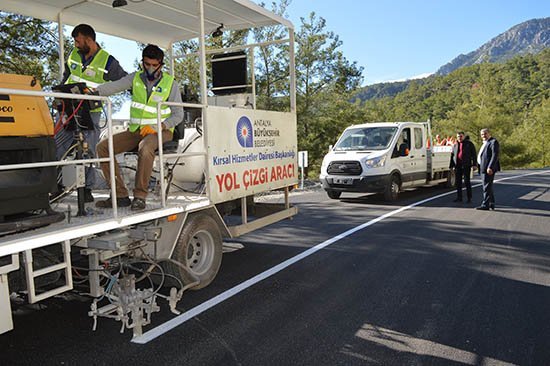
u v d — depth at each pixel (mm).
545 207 11266
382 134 12969
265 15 6395
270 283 5414
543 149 52688
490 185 10789
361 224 9141
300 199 13156
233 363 3467
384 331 4035
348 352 3643
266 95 22188
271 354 3611
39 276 3549
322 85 24969
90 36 5273
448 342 3805
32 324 4277
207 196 5086
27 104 3449
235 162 5617
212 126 5145
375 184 12016
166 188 5062
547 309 4520
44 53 11133
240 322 4246
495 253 6762
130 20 6582
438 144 19312
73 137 4555
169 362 3488
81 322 4316
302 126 24469
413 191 15141
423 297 4895
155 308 4188
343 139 13500
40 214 3559
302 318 4336
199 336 3949
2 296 3145
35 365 3469
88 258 4086
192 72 17375
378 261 6355
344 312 4484
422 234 8117
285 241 7676
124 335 4000
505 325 4141
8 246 3000
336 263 6273
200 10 4895
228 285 5340
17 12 5793
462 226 8852
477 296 4914
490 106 50531
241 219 6359
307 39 23562
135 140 4770
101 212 4195
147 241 4430
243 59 7078
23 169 3414
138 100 4664
